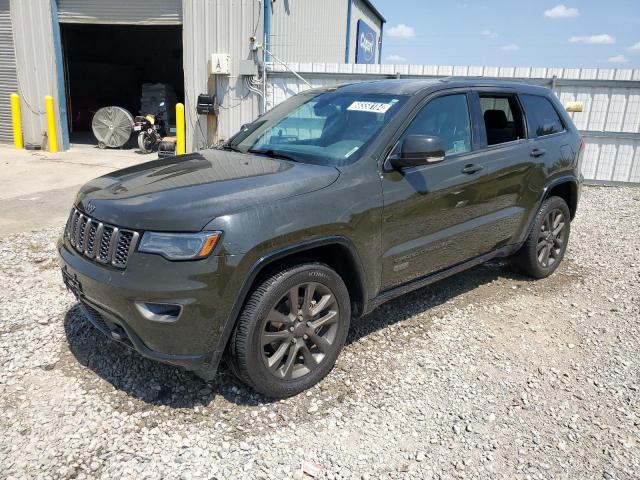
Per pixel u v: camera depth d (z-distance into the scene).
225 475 2.69
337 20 19.09
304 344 3.32
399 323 4.36
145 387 3.36
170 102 18.31
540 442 3.02
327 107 4.30
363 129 3.85
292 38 14.11
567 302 4.90
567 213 5.45
